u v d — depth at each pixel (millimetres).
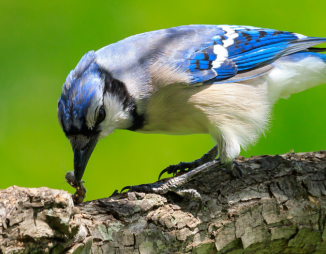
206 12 11961
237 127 7613
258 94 8047
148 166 10992
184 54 7648
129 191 6883
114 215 5676
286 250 6840
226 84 7855
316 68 8562
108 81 6996
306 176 6805
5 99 11578
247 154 10438
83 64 6973
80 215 5555
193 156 11094
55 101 11609
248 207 6465
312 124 10617
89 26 12031
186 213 6164
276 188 6688
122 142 11148
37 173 10734
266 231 6535
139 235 5703
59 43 11984
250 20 11797
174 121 7699
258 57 8203
